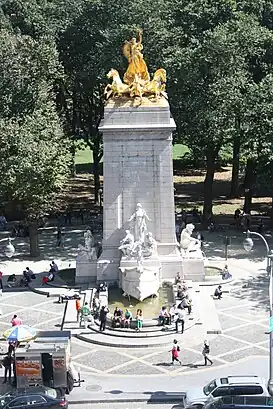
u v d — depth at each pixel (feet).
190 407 144.97
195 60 278.87
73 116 355.77
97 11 320.29
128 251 228.84
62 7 348.79
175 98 288.30
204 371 172.04
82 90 330.75
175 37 295.07
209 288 233.55
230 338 192.85
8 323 207.31
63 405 147.33
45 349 161.58
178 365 176.24
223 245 285.02
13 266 262.47
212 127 279.90
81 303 217.15
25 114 278.05
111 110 233.14
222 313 211.82
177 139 305.53
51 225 326.24
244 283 238.07
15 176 255.50
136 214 232.12
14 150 258.98
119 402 155.33
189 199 374.02
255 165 307.99
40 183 260.62
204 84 285.23
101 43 308.19
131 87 236.02
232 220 326.44
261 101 276.82
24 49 281.74
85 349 188.85
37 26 338.95
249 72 303.48
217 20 301.43
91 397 157.99
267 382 155.63
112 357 182.80
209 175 310.24
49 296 231.30
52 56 287.69
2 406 145.07
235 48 279.49
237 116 279.28
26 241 299.79
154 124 232.32
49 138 270.46
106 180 235.20
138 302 217.97
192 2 303.27
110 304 216.74
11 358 169.27
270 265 165.89
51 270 245.04
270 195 380.37
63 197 374.22
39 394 147.74
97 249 251.19
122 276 226.17
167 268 236.22
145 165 234.38
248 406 138.41
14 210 337.31
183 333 195.21
